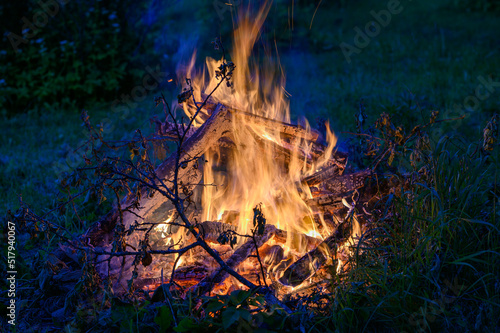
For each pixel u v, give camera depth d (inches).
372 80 316.8
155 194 133.9
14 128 266.2
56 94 296.4
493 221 121.0
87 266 111.8
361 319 106.4
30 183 195.2
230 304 108.7
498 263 115.1
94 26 313.3
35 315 117.6
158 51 339.6
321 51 404.8
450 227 119.2
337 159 153.2
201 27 370.9
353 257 117.0
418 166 138.0
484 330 101.9
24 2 311.7
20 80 299.3
